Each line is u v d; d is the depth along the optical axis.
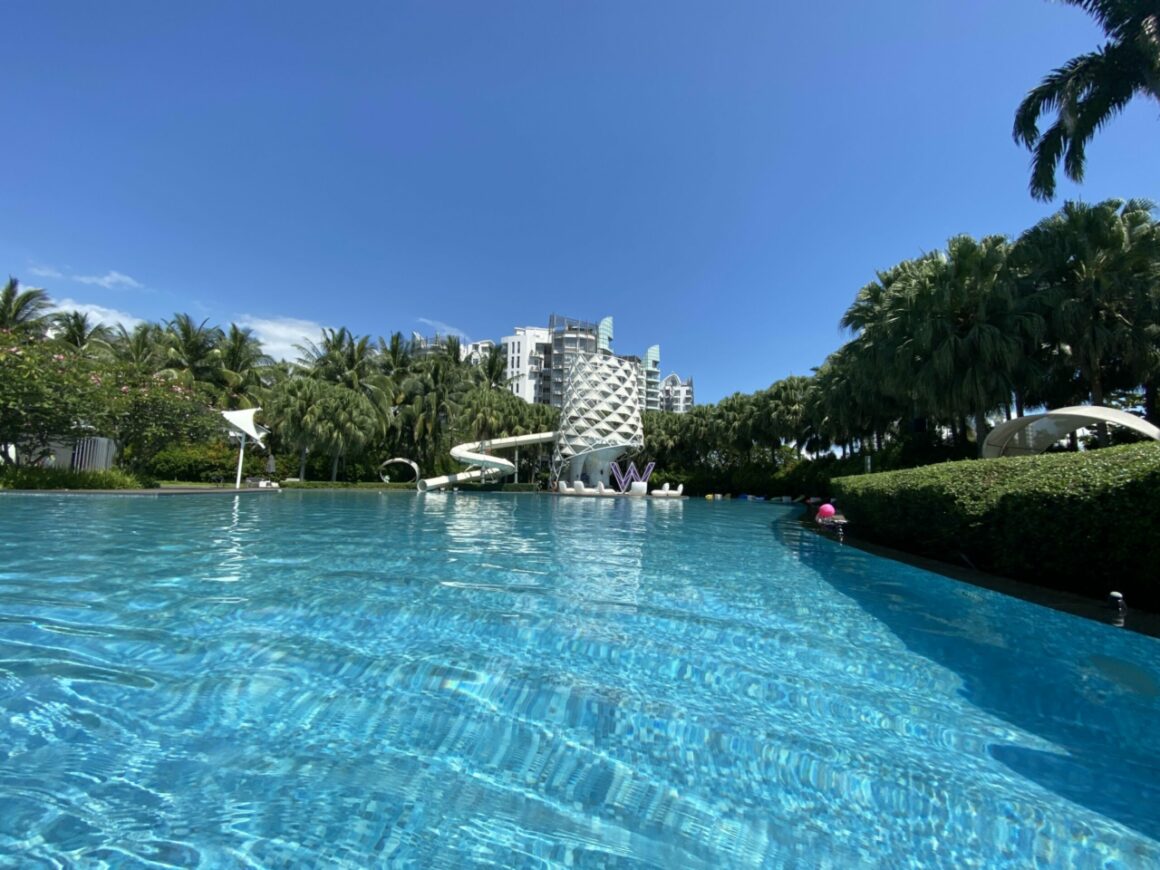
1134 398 23.03
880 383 22.77
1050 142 13.38
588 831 2.17
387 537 10.27
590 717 3.08
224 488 25.59
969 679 3.65
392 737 2.82
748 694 3.40
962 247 19.05
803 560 8.35
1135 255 17.30
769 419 38.97
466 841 2.10
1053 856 2.09
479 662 3.80
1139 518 4.91
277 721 2.93
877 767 2.64
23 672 3.36
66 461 22.34
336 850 2.03
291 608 4.86
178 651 3.79
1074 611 5.16
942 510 7.73
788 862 2.04
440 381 43.59
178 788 2.35
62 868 1.88
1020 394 20.41
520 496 33.56
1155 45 10.83
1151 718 3.12
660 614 5.06
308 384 34.62
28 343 18.95
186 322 36.78
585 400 43.50
